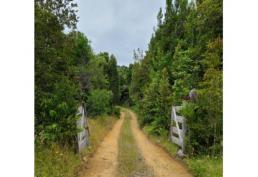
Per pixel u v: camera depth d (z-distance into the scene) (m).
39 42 6.97
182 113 9.84
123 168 8.34
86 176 7.44
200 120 9.23
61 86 7.71
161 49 21.02
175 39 20.03
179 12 20.28
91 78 23.67
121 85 71.31
